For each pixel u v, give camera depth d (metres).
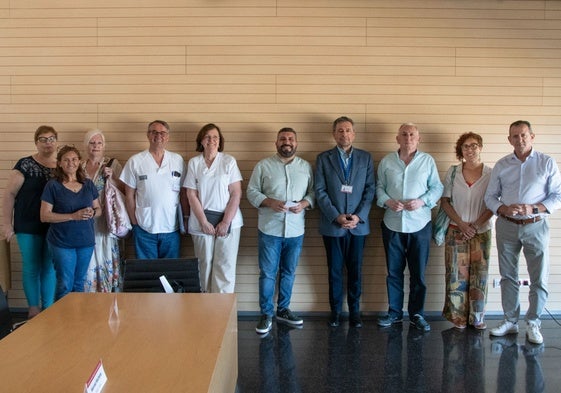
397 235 4.04
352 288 4.14
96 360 1.66
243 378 3.12
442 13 4.30
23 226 3.84
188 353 1.72
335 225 3.98
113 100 4.33
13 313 4.35
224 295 2.44
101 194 3.92
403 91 4.34
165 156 3.99
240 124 4.34
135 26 4.30
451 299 4.07
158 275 2.86
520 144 3.65
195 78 4.32
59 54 4.32
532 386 3.03
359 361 3.41
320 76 4.32
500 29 4.31
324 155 4.10
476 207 3.96
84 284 3.73
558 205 3.59
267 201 3.98
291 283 4.20
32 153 4.38
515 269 3.83
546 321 4.30
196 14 4.29
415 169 3.99
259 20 4.29
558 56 4.33
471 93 4.34
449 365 3.34
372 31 4.30
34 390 1.45
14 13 4.30
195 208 3.91
